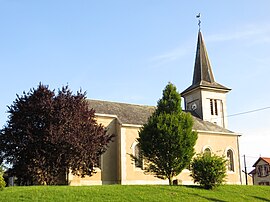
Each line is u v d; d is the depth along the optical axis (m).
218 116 46.06
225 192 25.59
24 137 27.39
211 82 47.19
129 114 38.75
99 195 21.19
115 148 35.97
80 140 27.30
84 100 30.14
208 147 40.78
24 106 28.02
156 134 27.95
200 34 49.78
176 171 27.70
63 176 30.48
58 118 27.41
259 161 64.94
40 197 19.69
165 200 21.62
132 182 35.03
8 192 20.55
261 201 24.47
